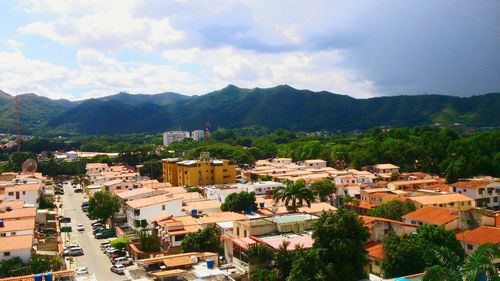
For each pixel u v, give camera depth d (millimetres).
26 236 84562
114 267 81375
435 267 41531
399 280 55750
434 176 185750
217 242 78750
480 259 40719
